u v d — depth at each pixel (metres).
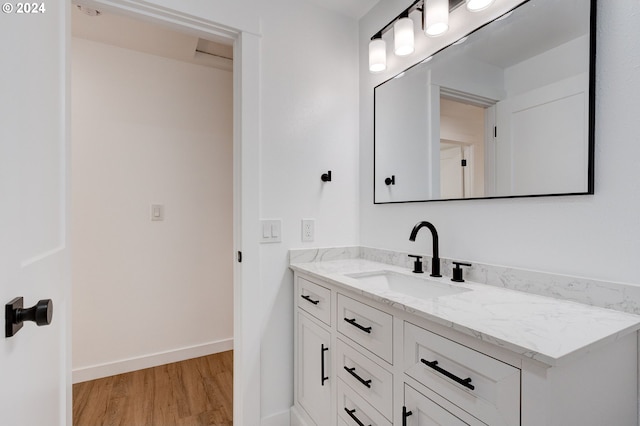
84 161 2.12
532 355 0.62
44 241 0.84
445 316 0.82
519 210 1.13
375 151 1.80
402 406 0.96
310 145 1.77
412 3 1.55
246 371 1.57
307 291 1.54
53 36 0.94
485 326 0.75
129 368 2.25
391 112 1.70
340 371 1.27
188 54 2.34
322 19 1.82
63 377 1.01
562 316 0.83
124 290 2.25
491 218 1.22
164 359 2.37
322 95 1.81
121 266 2.24
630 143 0.87
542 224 1.07
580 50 0.97
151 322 2.34
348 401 1.22
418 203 1.54
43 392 0.81
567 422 0.65
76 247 2.11
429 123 1.48
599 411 0.72
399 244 1.65
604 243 0.92
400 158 1.64
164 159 2.38
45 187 0.86
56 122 0.96
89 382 2.10
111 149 2.21
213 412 1.80
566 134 1.00
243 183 1.57
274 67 1.66
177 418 1.75
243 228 1.57
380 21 1.77
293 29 1.72
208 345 2.54
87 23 1.95
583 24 0.96
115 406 1.85
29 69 0.74
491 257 1.22
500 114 1.19
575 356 0.63
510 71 1.16
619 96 0.89
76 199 2.10
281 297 1.68
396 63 1.68
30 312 0.63
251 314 1.58
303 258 1.72
